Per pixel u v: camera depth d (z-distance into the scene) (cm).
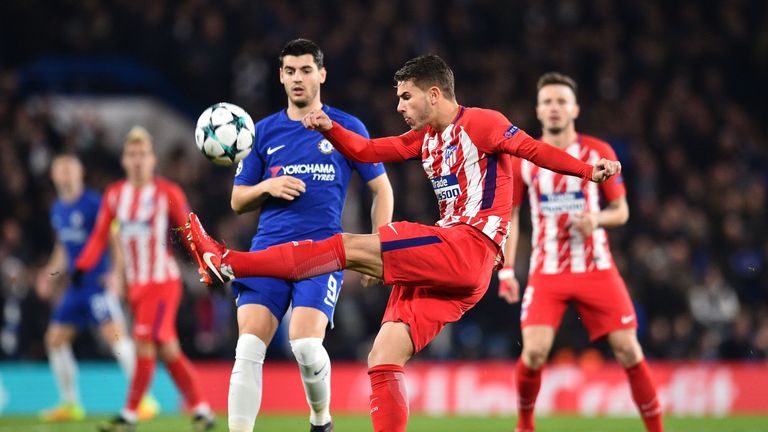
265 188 2216
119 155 6269
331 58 6562
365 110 6322
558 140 2833
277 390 4475
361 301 5075
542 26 7288
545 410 4428
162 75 6925
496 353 5062
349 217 5753
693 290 5312
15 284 4675
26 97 6712
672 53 7406
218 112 2102
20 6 6738
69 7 6869
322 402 2253
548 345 2684
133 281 3341
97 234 3444
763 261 5731
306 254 1967
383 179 2397
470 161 2050
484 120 2041
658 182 6438
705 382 4503
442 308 2044
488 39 7206
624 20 7494
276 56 6569
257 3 6869
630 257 5491
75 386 4212
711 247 5888
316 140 2322
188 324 4716
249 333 2158
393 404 1967
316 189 2312
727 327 5288
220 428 3369
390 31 6806
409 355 2028
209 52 6556
